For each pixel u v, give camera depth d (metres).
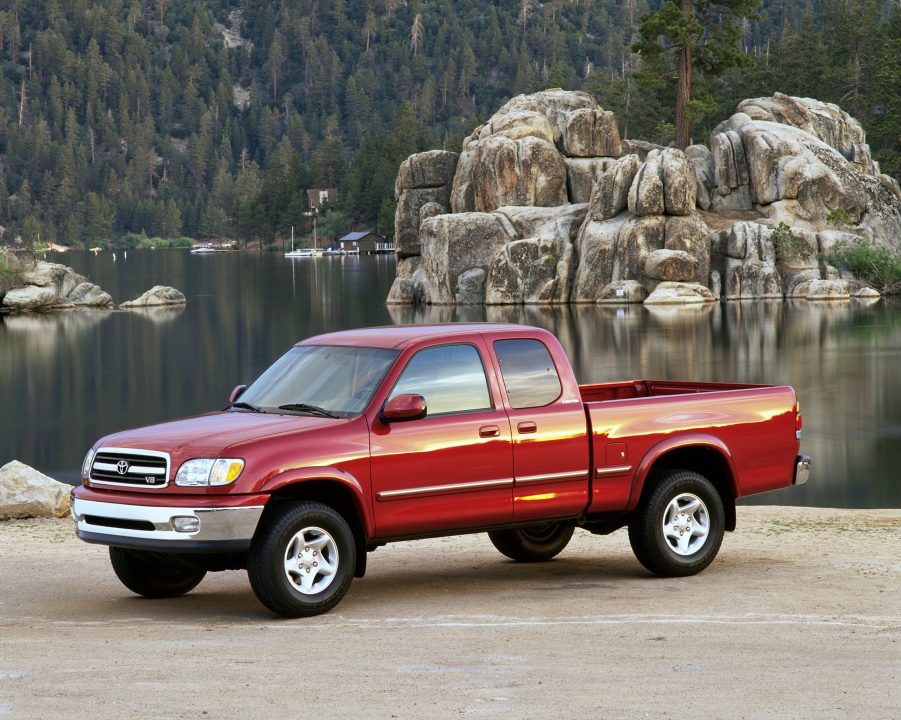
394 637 7.42
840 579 9.67
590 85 197.50
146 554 9.00
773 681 6.23
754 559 11.05
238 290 119.25
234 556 8.37
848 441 26.30
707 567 10.39
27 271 93.19
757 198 83.88
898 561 10.83
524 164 92.38
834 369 41.16
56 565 11.52
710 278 79.88
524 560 11.06
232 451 7.93
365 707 5.73
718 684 6.17
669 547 9.65
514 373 9.09
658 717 5.55
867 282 80.00
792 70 139.25
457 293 87.44
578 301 81.69
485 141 93.81
